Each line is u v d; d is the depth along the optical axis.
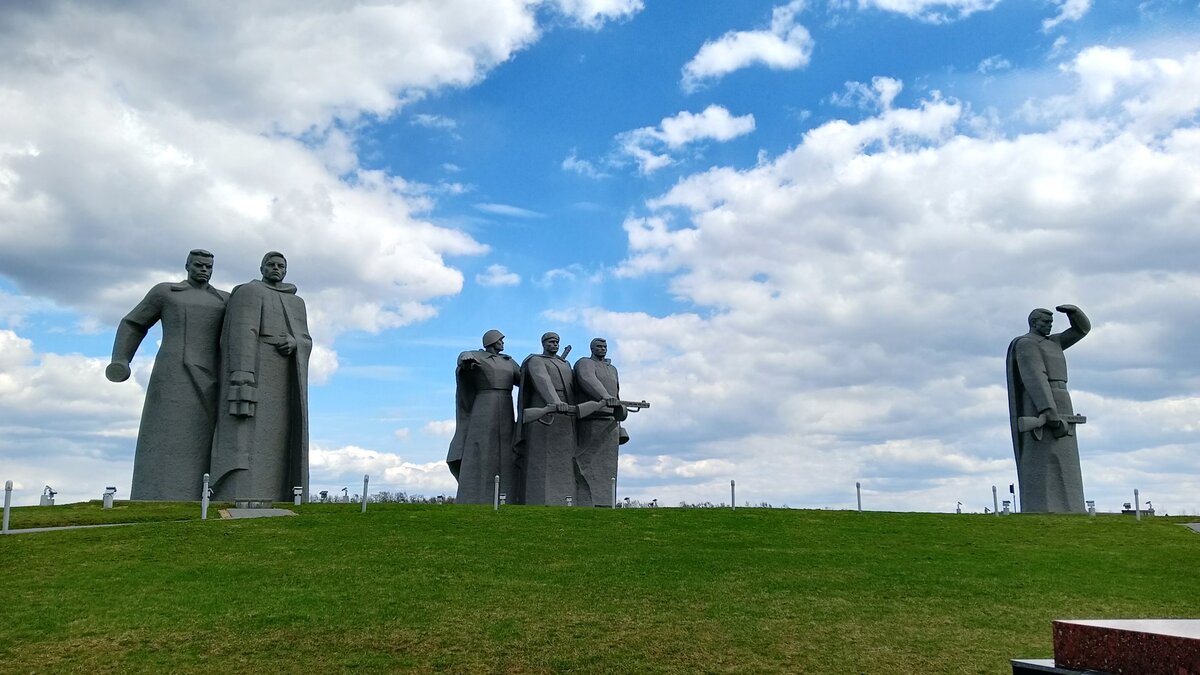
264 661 14.00
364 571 19.53
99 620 15.73
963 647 15.27
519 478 41.12
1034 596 19.00
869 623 16.59
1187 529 28.16
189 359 35.31
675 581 19.36
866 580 20.05
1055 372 40.09
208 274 36.53
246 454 34.78
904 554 23.25
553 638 15.26
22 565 19.33
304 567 19.78
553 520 27.12
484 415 41.03
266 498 35.16
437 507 30.25
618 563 21.05
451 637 15.21
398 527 24.98
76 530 23.39
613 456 41.72
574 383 42.28
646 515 28.69
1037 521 29.56
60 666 13.69
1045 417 39.31
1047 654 14.94
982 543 25.20
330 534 23.62
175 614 16.12
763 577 20.02
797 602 17.88
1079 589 19.75
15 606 16.42
